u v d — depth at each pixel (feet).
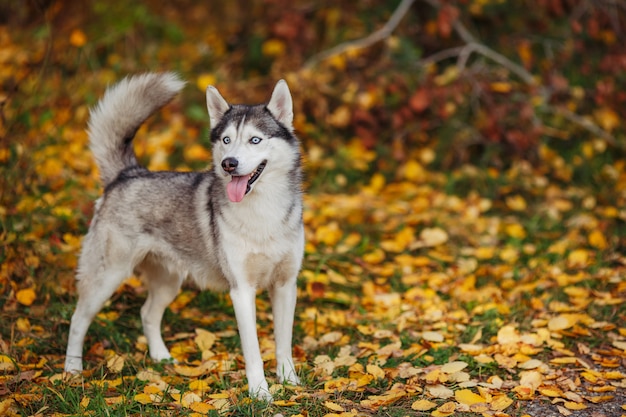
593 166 31.83
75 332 18.71
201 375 18.16
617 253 25.21
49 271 22.03
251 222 16.94
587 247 25.86
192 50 37.01
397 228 27.48
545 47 34.22
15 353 18.67
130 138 19.88
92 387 16.99
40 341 19.66
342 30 34.81
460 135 32.37
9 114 28.50
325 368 17.92
